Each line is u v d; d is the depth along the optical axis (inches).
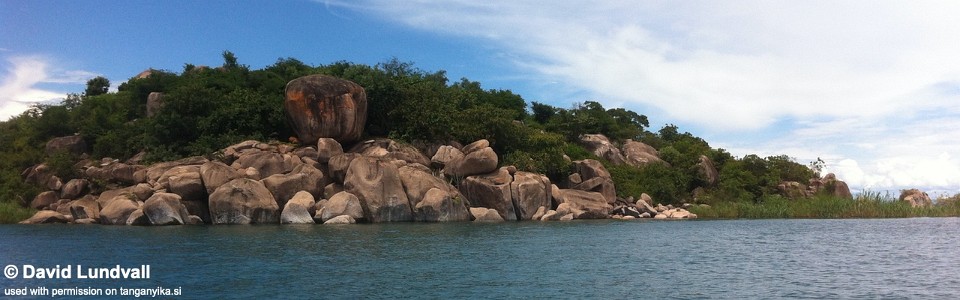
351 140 2281.0
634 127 4052.7
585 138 3225.9
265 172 1947.6
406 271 978.7
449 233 1525.6
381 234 1481.3
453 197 1957.4
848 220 2215.8
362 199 1844.2
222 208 1744.6
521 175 2124.8
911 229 1784.0
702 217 2386.8
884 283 920.3
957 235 1599.4
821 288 880.3
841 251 1264.8
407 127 2397.9
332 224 1750.7
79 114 2691.9
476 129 2407.7
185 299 775.7
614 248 1278.3
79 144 2426.2
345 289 837.8
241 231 1526.8
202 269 970.7
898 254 1222.9
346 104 2214.6
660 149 3501.5
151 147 2220.7
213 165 1830.7
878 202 2480.3
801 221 2143.2
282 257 1096.2
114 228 1626.5
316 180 1908.2
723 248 1300.4
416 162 2155.5
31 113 2837.1
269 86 2679.6
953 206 2539.4
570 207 2149.4
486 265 1043.3
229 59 3275.1
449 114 2459.4
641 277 950.4
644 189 2603.3
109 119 2618.1
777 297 819.4
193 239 1343.5
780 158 3169.3
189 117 2294.5
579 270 1006.4
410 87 2524.6
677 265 1067.3
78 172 2117.4
